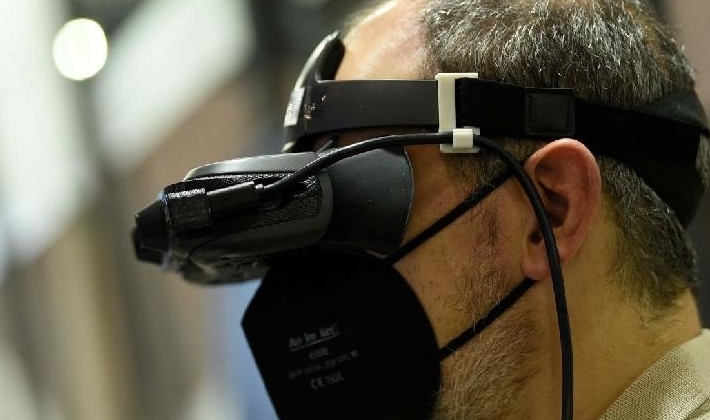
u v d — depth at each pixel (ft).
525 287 4.25
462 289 4.28
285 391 4.65
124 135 15.25
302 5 15.34
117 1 16.17
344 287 4.44
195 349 14.46
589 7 4.47
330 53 4.73
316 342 4.52
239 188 4.05
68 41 15.25
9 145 14.70
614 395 4.33
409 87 4.26
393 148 4.24
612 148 4.30
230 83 15.67
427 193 4.28
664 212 4.47
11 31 15.02
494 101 4.16
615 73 4.33
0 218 14.40
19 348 13.89
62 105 15.14
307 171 4.04
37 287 14.26
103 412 14.37
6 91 14.87
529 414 4.29
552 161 4.18
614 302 4.34
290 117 4.77
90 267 14.66
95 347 14.46
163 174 15.29
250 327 4.65
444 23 4.40
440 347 4.33
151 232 4.16
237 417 13.87
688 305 4.67
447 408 4.37
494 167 4.22
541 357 4.27
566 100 4.21
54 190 14.75
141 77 15.78
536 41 4.28
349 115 4.36
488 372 4.29
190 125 15.46
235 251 4.17
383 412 4.49
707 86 9.23
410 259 4.33
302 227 4.11
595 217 4.28
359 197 4.17
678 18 9.25
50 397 13.93
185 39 16.05
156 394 14.60
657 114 4.40
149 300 14.66
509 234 4.23
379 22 4.71
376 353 4.42
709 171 4.91
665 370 4.30
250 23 15.66
